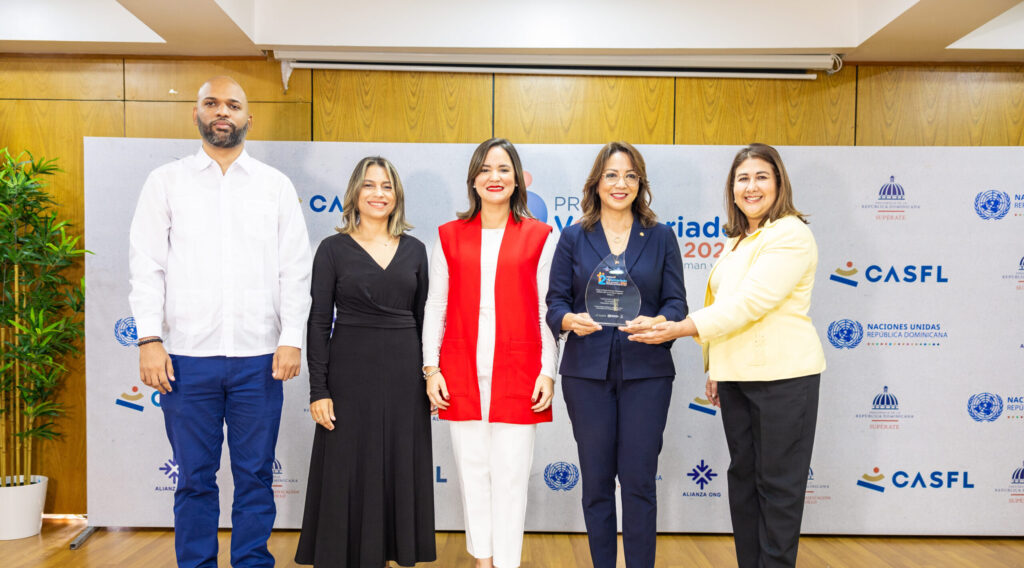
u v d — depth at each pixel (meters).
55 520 3.23
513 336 2.11
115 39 3.17
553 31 3.21
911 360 3.01
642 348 2.08
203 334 2.16
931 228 3.01
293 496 3.04
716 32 3.20
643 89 3.37
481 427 2.15
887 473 3.01
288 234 2.29
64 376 3.27
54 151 3.35
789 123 3.38
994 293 3.00
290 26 3.19
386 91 3.38
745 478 2.15
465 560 2.72
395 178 2.22
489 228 2.20
